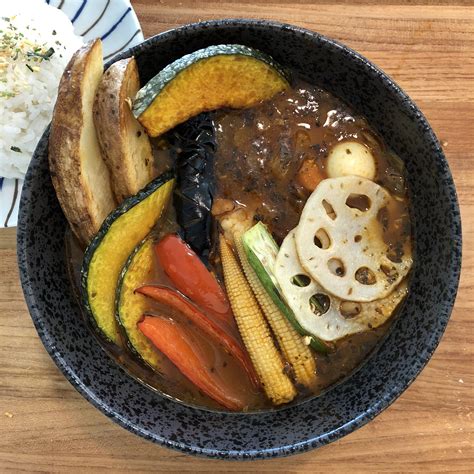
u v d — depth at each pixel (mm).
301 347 281
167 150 289
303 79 298
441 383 316
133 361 288
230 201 288
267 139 291
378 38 342
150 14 346
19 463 312
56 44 337
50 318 273
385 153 298
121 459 312
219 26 277
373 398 273
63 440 313
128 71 261
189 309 282
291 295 275
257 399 285
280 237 287
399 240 291
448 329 319
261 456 264
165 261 281
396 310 289
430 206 282
